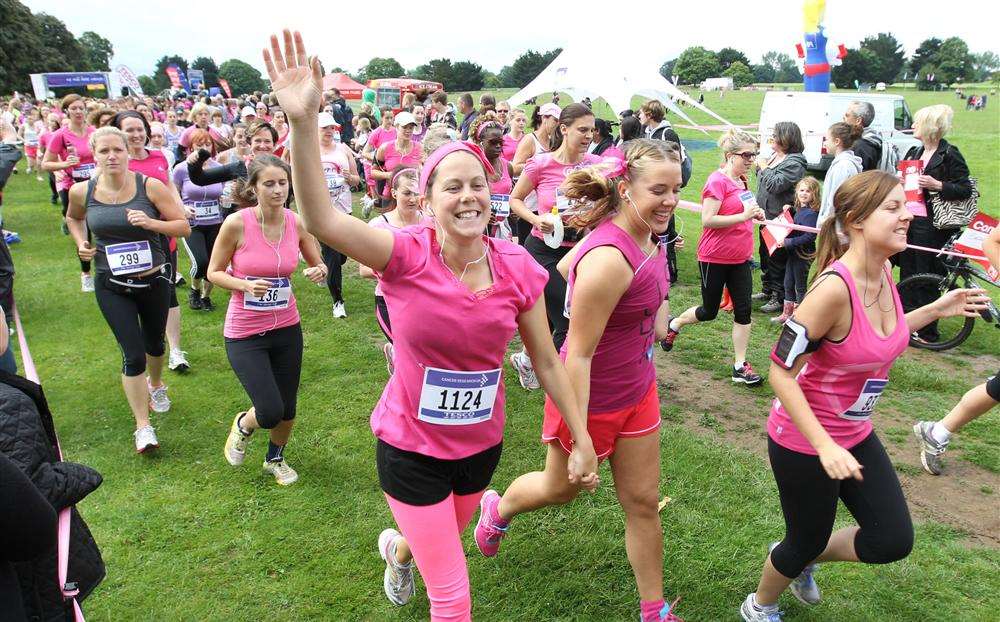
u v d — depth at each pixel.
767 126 22.19
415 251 2.20
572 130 4.93
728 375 5.79
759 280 8.87
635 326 2.67
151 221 4.21
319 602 3.12
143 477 4.15
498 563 3.37
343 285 8.45
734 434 4.77
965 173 6.37
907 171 6.55
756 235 11.74
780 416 2.72
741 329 5.51
